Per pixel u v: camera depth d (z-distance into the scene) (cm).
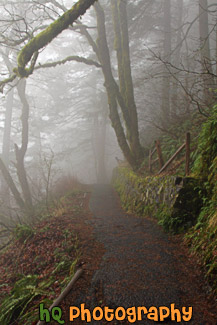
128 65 1288
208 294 368
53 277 475
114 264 471
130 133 1303
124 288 392
